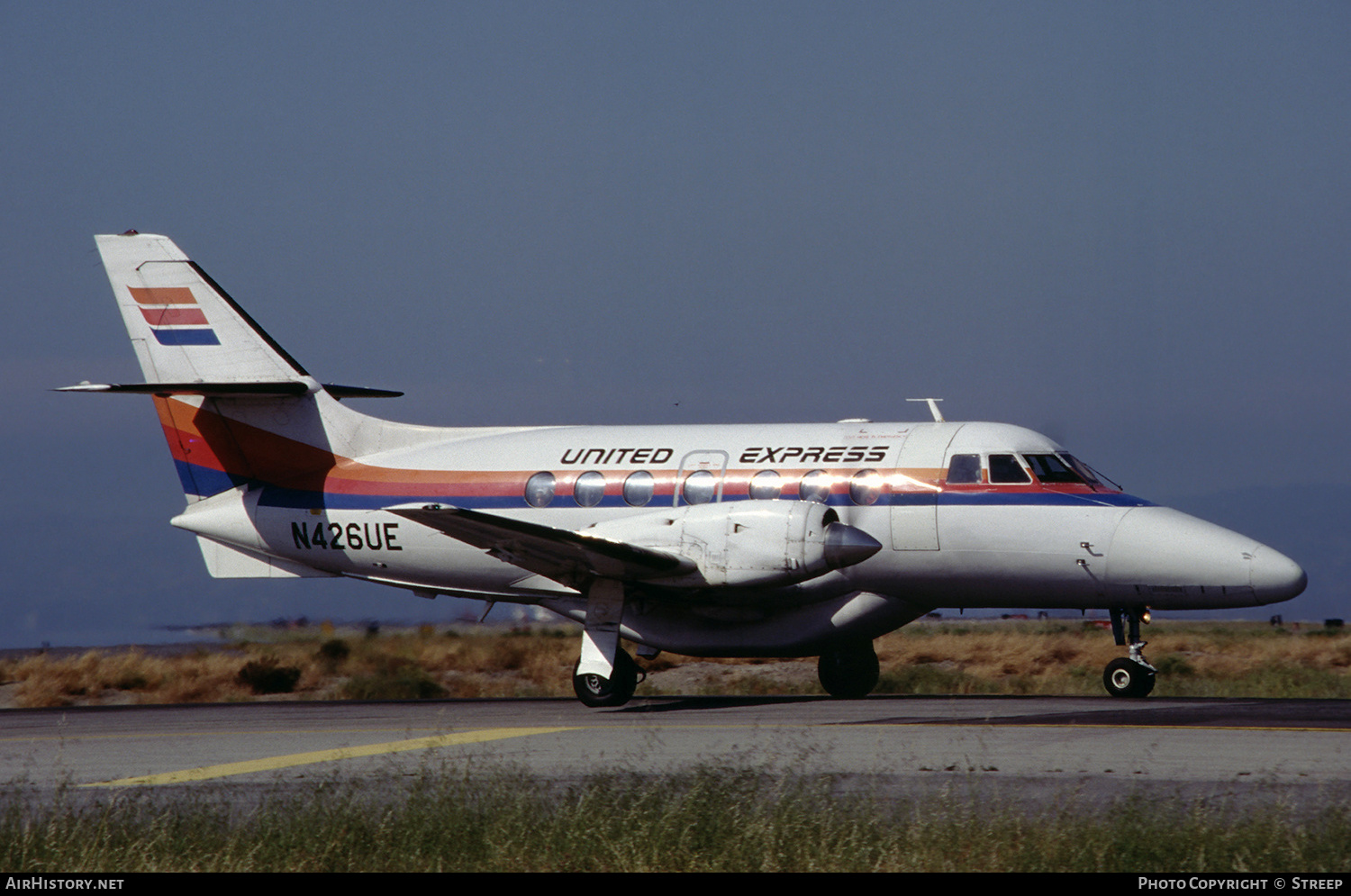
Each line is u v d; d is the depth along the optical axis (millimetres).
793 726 37188
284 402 55469
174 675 84438
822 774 27906
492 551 45094
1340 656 91750
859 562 42969
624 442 50500
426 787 26828
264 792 28078
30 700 78125
